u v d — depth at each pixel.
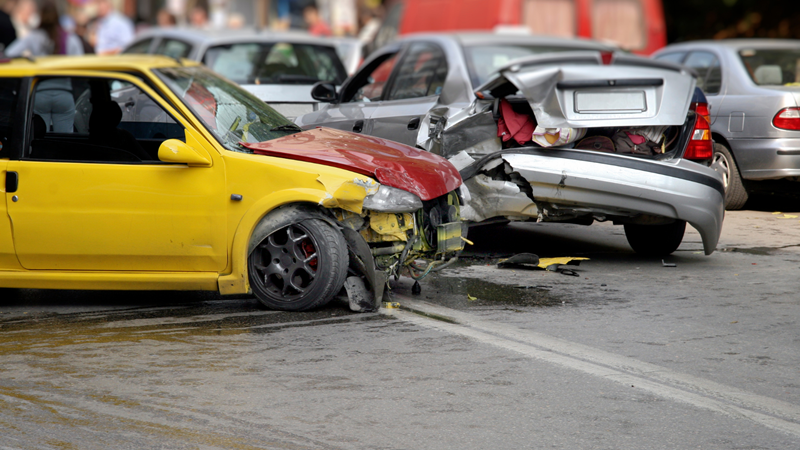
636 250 13.88
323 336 9.35
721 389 7.83
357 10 50.25
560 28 28.05
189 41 20.75
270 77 19.73
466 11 29.59
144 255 10.38
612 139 12.41
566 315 10.19
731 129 17.50
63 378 8.14
